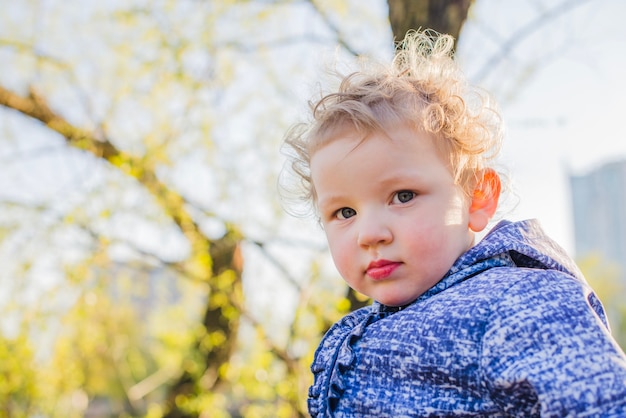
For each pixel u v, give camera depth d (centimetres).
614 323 1591
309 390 111
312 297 336
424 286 101
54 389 495
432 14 254
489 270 98
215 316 449
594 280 1681
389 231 100
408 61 132
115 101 375
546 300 88
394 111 102
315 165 106
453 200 103
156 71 375
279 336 362
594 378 79
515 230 107
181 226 375
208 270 381
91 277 414
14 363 449
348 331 114
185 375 486
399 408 94
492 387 86
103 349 525
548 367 81
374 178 100
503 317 88
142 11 377
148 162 360
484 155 115
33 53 391
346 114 103
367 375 100
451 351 91
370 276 102
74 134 379
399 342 97
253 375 388
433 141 103
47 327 427
